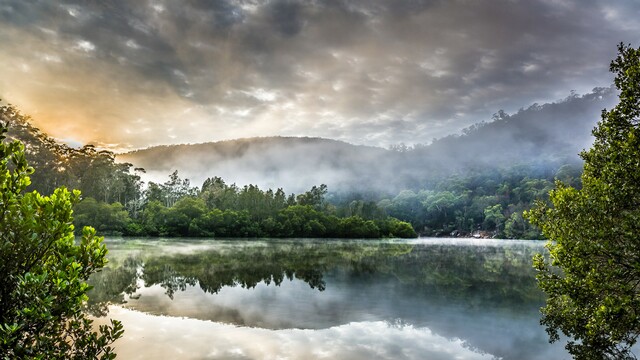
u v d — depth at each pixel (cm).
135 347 1323
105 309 1877
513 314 1870
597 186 936
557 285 997
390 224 12581
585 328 1005
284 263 3959
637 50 945
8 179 513
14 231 495
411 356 1305
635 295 855
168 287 2488
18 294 481
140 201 12031
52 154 10244
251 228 10288
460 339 1491
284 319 1741
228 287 2522
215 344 1374
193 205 10088
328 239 10325
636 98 932
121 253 4703
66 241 548
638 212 869
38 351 495
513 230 13500
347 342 1436
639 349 1217
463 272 3475
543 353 1347
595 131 1044
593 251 889
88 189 10481
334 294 2336
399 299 2202
